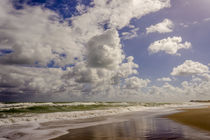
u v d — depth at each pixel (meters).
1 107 34.12
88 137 12.04
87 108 41.66
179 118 23.48
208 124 17.33
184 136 11.88
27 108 33.75
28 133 13.40
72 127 16.25
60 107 40.56
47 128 15.67
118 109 39.84
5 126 16.55
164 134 12.66
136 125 17.47
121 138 11.62
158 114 30.58
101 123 19.02
